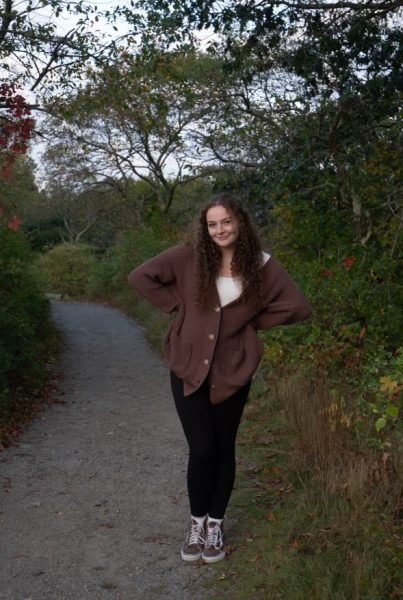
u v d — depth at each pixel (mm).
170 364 3623
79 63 8727
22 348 8477
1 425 6797
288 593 3281
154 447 6238
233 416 3697
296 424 5359
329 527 3799
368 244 9078
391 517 3732
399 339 7000
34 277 11961
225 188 13141
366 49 9609
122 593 3537
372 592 3080
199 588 3557
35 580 3672
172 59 9992
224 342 3566
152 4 8820
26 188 17344
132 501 4832
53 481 5270
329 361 6641
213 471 3760
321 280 7785
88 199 30953
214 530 3820
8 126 8070
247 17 9164
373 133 9812
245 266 3498
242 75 11258
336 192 9961
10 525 4398
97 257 34219
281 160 10492
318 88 10359
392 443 4566
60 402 8227
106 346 13344
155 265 3609
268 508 4426
